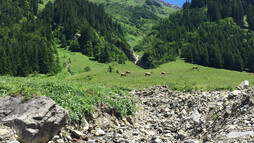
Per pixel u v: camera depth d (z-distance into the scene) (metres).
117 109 14.41
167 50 175.12
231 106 10.62
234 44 160.50
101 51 164.88
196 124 10.84
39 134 8.38
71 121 10.98
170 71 91.25
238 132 7.07
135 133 11.00
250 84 32.06
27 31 182.88
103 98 15.34
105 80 72.69
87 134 11.11
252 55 121.06
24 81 15.40
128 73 89.19
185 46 170.75
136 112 16.44
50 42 167.25
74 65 139.88
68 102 12.44
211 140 7.59
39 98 9.39
